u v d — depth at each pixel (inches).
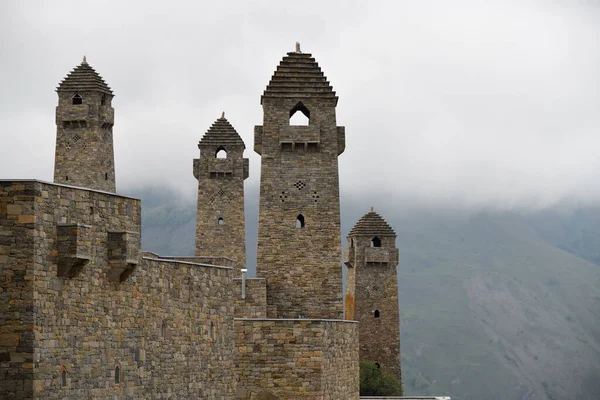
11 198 2059.5
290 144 4244.6
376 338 7268.7
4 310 2041.1
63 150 6407.5
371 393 6963.6
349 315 7450.8
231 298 2908.5
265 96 4259.4
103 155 6456.7
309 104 4264.3
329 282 4195.4
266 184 4227.4
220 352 2832.2
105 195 2273.6
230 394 2891.2
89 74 6427.2
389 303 7303.2
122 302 2345.0
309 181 4232.3
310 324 3174.2
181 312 2620.6
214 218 6171.3
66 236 2121.1
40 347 2053.4
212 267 2795.3
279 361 3159.5
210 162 6186.0
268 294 4183.1
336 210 4224.9
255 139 4254.4
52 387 2085.4
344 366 3449.8
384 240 7327.8
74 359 2159.2
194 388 2679.6
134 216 2368.4
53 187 2117.4
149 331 2463.1
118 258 2287.2
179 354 2605.8
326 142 4254.4
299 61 4306.1
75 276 2164.1
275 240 4205.2
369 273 7313.0
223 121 6259.8
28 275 2047.2
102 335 2262.6
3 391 2027.6
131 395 2373.3
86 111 6368.1
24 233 2052.2
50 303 2091.5
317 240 4210.1
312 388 3157.0
